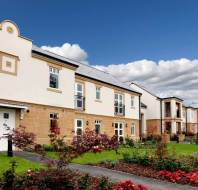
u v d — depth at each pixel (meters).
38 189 9.07
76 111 27.03
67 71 25.19
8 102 19.64
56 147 9.97
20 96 20.58
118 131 33.94
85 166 15.34
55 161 10.67
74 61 33.03
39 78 22.28
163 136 21.52
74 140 9.78
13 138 10.51
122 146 28.39
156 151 16.20
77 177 9.80
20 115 20.45
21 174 10.57
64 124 24.36
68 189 9.23
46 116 22.62
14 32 20.56
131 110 37.06
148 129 49.53
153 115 50.00
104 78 33.97
